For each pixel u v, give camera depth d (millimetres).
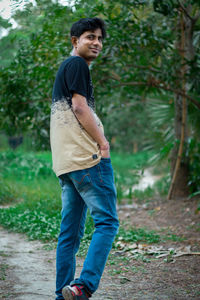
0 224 4730
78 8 4438
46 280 2803
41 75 5371
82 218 2348
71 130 2182
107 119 16422
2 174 8461
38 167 8602
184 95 6066
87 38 2303
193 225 4910
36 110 5902
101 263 2104
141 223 5223
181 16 5953
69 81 2156
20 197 6480
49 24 4805
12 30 4254
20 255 3475
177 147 6664
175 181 6633
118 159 16438
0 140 15656
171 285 2748
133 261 3387
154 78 5828
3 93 5457
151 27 5191
